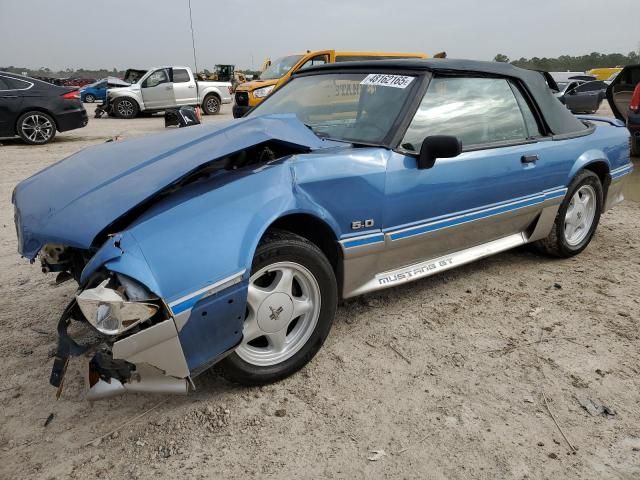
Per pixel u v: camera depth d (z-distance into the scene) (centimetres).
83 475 196
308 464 202
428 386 251
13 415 229
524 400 242
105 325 185
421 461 204
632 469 202
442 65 314
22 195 255
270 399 240
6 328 304
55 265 236
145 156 248
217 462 202
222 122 292
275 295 240
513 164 339
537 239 394
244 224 218
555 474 199
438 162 295
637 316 324
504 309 332
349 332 301
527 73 373
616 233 491
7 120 1042
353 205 262
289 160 246
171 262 198
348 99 323
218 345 215
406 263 308
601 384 254
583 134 402
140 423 224
